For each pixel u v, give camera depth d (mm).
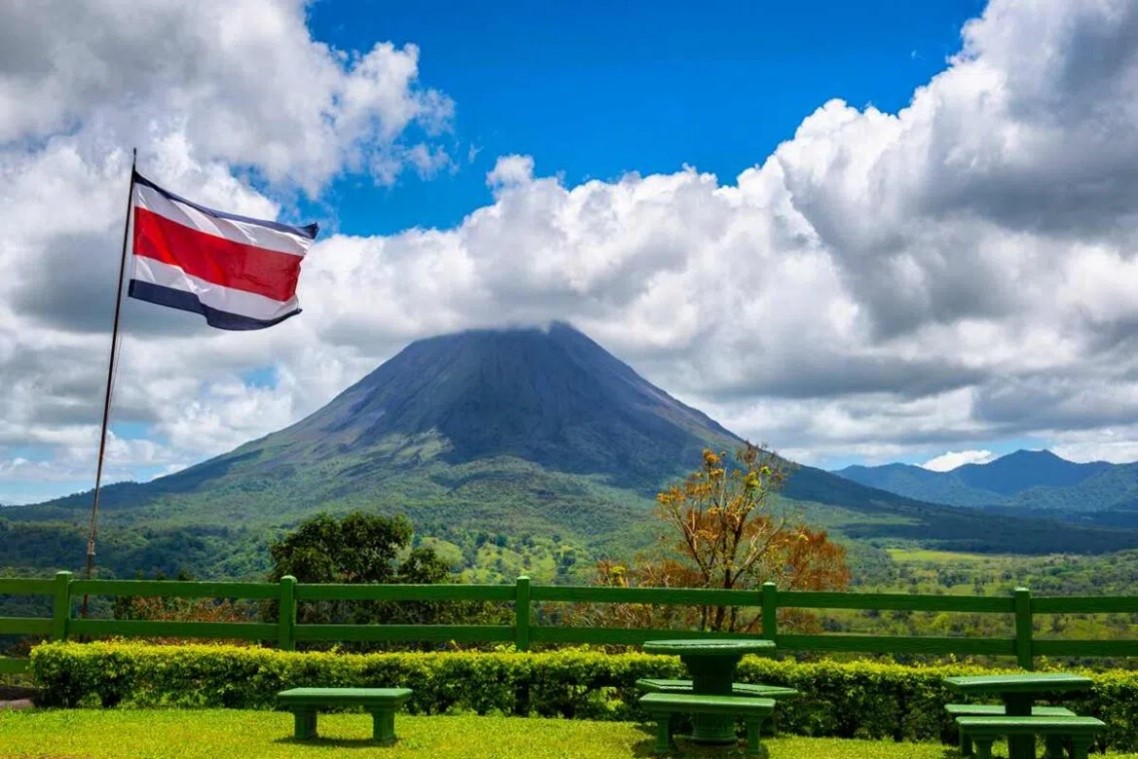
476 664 14523
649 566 32938
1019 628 14438
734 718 12742
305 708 12305
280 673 14797
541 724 13523
